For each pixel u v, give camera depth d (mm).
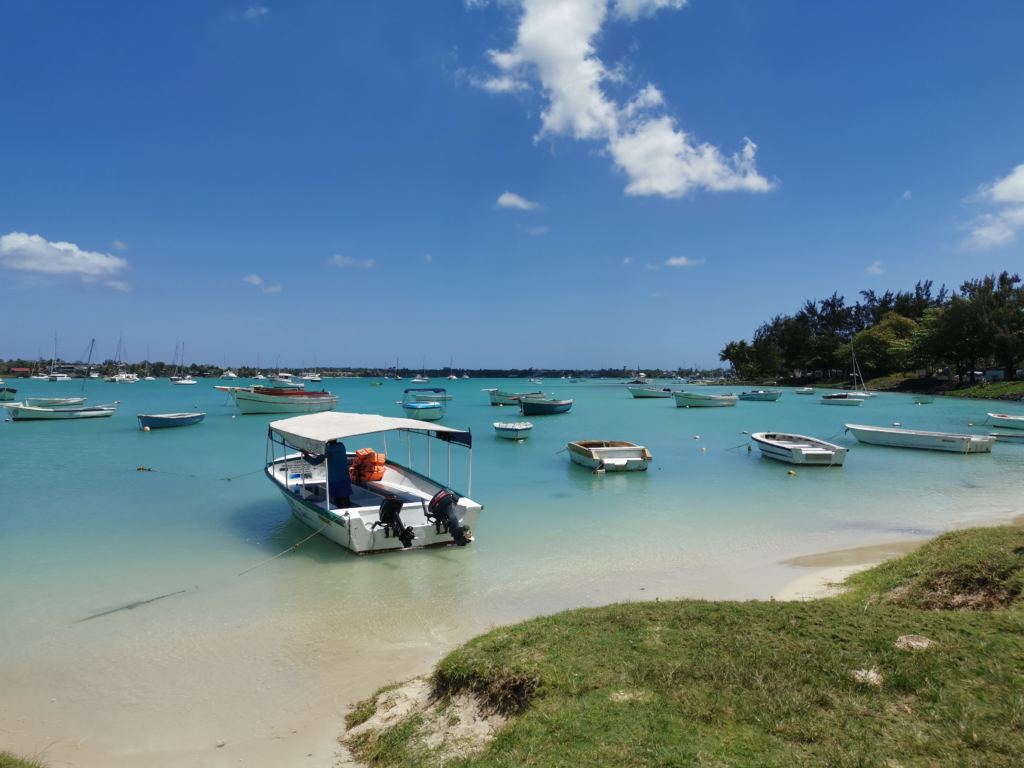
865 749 4199
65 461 24750
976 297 65000
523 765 4387
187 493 18406
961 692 4840
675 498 17812
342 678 7348
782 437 26734
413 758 5078
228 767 5602
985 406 54625
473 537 13617
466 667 6086
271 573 11289
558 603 9758
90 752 5945
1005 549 9133
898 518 15422
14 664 7816
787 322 112312
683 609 7309
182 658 7953
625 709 4926
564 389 112938
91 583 10781
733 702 4934
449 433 13516
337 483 13336
